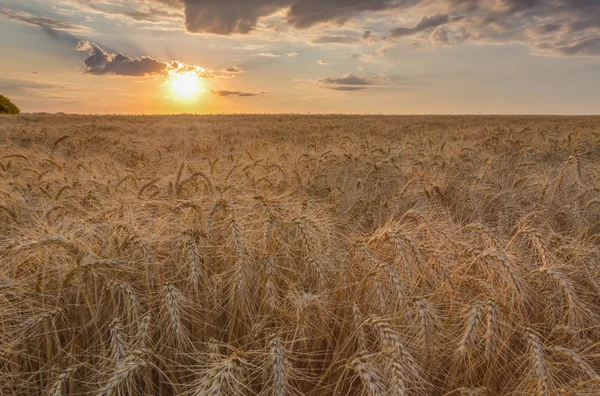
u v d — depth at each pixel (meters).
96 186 5.03
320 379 2.34
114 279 2.66
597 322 2.57
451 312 2.60
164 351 2.50
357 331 2.36
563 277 2.50
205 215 3.57
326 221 3.56
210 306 2.87
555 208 4.63
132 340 2.34
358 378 2.47
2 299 2.32
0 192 4.41
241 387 2.01
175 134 17.95
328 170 6.40
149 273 2.84
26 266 2.57
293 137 15.28
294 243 3.46
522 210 4.51
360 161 7.17
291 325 2.54
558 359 2.34
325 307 2.66
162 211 3.68
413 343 2.29
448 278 2.60
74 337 2.43
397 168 6.40
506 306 2.38
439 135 14.50
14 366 2.36
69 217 3.65
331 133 18.22
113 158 9.36
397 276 2.39
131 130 20.50
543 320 2.81
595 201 4.10
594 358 2.46
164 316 2.45
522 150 7.60
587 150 8.40
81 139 12.88
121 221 3.17
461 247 3.15
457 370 2.35
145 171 6.83
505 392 2.34
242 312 2.65
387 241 2.97
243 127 23.67
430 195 5.01
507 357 2.50
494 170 6.36
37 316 2.28
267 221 3.09
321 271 2.72
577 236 3.78
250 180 5.09
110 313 2.66
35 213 3.92
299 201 4.18
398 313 2.40
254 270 2.91
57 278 2.71
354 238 3.60
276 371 1.96
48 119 31.91
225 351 2.65
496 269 2.46
